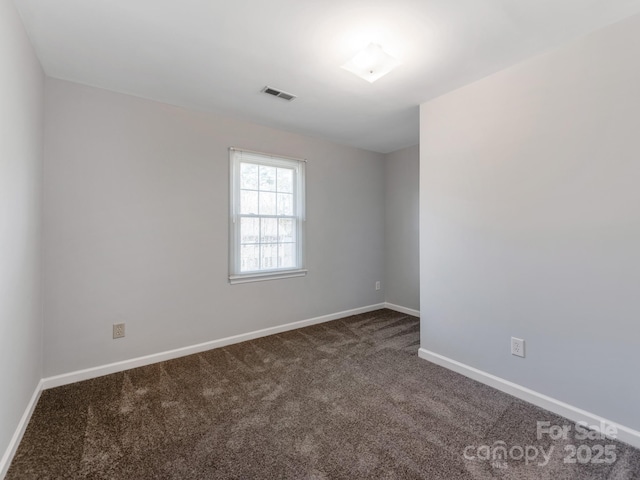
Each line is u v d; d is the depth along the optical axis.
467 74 2.23
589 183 1.78
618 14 1.61
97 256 2.42
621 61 1.66
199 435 1.73
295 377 2.42
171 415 1.91
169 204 2.74
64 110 2.29
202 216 2.93
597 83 1.74
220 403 2.05
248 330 3.26
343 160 4.09
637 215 1.62
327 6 1.56
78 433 1.73
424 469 1.47
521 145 2.08
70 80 2.30
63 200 2.28
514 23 1.68
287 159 3.51
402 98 2.63
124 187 2.53
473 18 1.65
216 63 2.09
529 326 2.05
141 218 2.61
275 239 3.48
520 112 2.08
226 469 1.48
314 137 3.75
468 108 2.38
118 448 1.62
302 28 1.73
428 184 2.69
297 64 2.10
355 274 4.25
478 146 2.33
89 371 2.39
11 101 1.50
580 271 1.82
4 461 1.44
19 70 1.62
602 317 1.74
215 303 3.02
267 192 3.41
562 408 1.89
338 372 2.51
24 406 1.77
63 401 2.06
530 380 2.05
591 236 1.78
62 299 2.29
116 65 2.11
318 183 3.83
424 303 2.76
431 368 2.58
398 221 4.41
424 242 2.74
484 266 2.30
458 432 1.75
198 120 2.90
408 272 4.29
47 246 2.22
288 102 2.71
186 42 1.86
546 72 1.95
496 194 2.22
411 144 4.09
